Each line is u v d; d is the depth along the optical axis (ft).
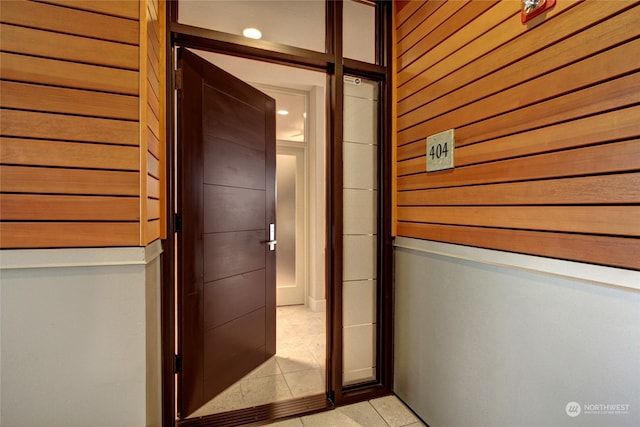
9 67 3.27
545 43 3.42
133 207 3.70
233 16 6.28
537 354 3.53
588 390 3.06
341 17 5.88
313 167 11.51
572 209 3.17
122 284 3.69
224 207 6.34
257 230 7.38
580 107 3.10
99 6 3.59
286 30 6.63
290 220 12.25
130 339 3.74
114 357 3.69
